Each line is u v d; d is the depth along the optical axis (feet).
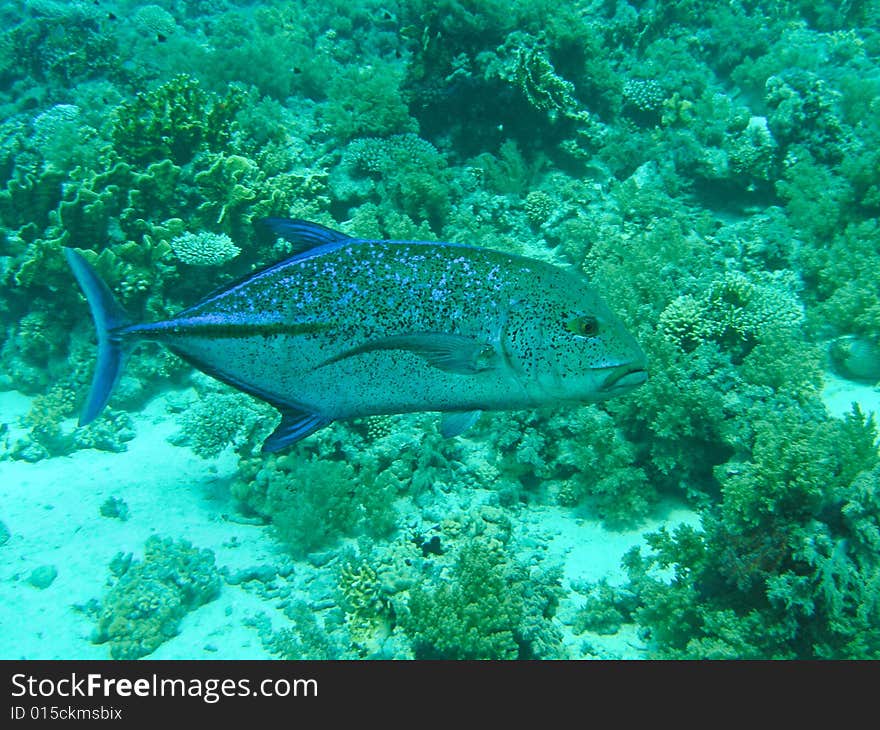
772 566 4.17
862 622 3.85
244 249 8.77
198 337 2.33
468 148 10.78
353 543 6.23
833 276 7.48
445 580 4.86
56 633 5.31
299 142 10.56
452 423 2.41
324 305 2.27
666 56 11.80
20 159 9.48
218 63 12.85
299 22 17.20
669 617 4.54
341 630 5.06
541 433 6.39
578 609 5.06
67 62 14.38
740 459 5.44
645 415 5.90
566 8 10.45
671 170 10.16
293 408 2.37
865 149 9.02
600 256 8.30
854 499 4.12
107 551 6.29
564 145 10.41
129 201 8.30
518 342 2.24
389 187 9.50
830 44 13.03
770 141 9.43
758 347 6.04
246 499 6.80
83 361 8.70
